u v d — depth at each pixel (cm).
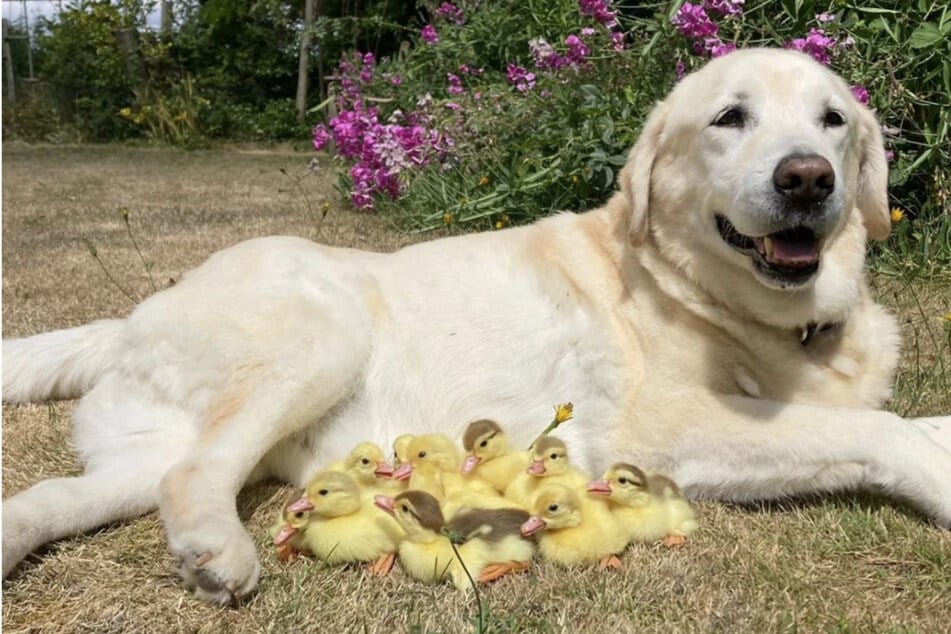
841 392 112
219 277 116
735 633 91
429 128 241
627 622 93
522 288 119
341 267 120
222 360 111
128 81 722
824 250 112
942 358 134
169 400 112
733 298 110
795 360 111
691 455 110
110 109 722
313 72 758
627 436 112
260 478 115
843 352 114
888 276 176
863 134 119
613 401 113
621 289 116
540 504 98
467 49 279
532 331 117
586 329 116
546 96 215
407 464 103
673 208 114
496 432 107
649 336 113
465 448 107
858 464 105
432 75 291
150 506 107
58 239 241
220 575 94
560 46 226
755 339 111
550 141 205
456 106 233
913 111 186
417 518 97
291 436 115
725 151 109
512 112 217
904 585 96
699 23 177
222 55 755
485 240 125
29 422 125
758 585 96
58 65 725
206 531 96
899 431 104
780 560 99
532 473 102
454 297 120
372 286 120
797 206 104
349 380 115
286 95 783
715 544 102
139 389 114
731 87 110
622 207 121
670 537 102
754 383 111
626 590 96
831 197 104
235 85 759
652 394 111
